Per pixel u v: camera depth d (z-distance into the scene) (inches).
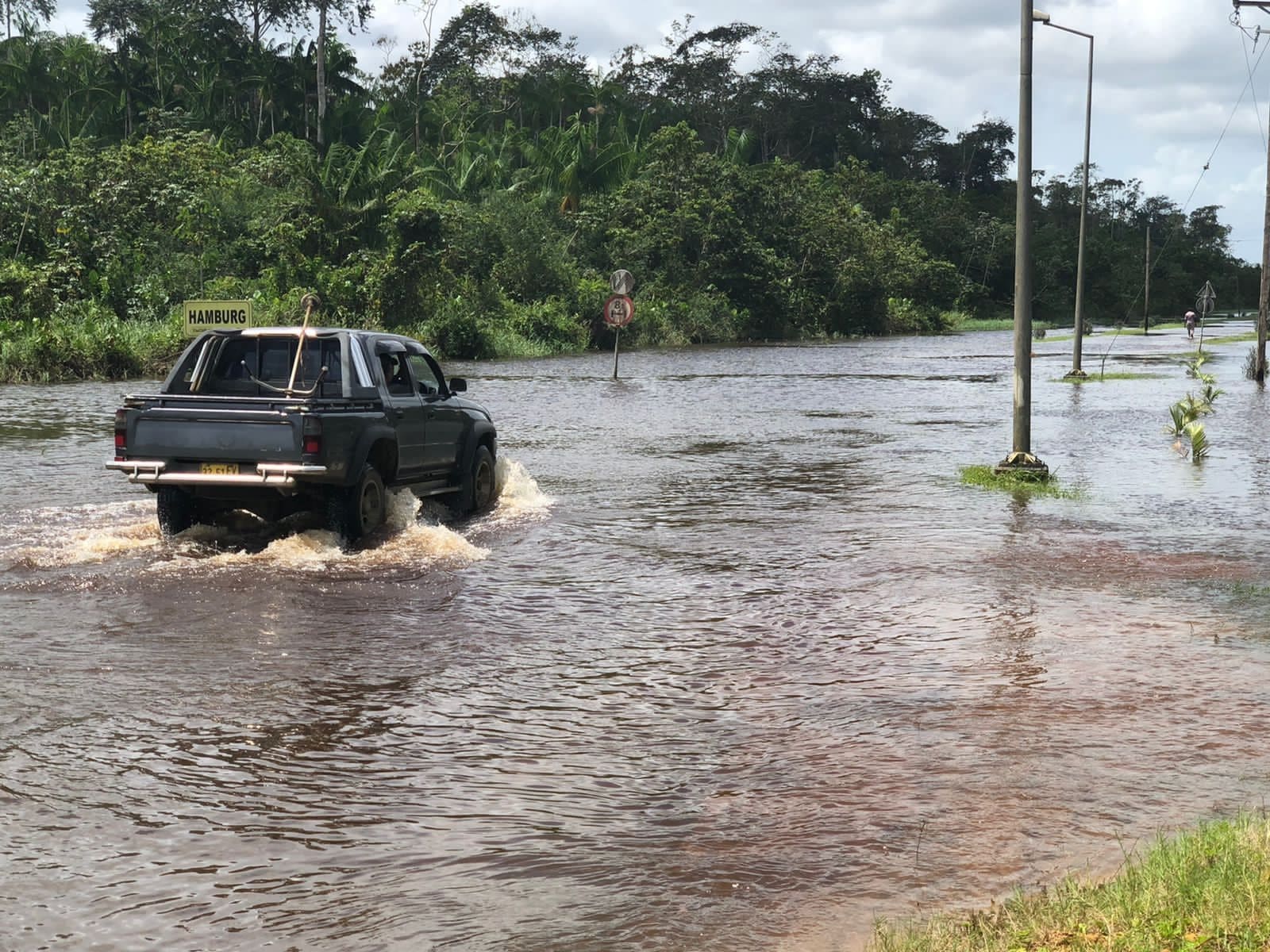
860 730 247.9
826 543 450.6
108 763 227.6
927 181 5659.5
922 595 368.8
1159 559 422.0
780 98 5300.2
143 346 1480.1
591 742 241.1
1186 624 333.7
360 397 453.1
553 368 1702.8
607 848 191.6
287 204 2169.0
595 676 285.6
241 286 1943.9
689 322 2829.7
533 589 374.6
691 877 181.3
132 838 194.9
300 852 189.8
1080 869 182.4
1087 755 232.2
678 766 228.2
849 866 185.0
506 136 3447.3
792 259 3420.3
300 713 257.1
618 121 3799.2
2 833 196.2
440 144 3321.9
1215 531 474.0
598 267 2977.4
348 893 176.1
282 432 418.9
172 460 426.9
